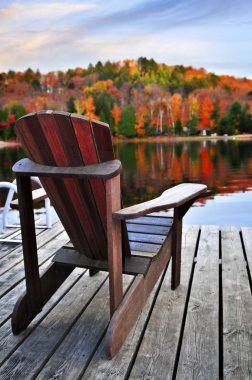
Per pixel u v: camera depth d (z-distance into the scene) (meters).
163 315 1.75
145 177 9.00
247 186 7.89
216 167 9.86
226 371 1.35
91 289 2.07
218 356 1.44
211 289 2.04
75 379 1.33
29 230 1.59
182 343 1.53
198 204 6.57
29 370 1.38
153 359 1.43
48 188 1.55
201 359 1.42
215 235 3.04
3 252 2.77
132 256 1.70
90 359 1.44
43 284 1.71
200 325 1.66
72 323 1.71
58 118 1.25
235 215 5.68
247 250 2.64
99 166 1.34
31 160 1.51
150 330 1.63
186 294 1.98
